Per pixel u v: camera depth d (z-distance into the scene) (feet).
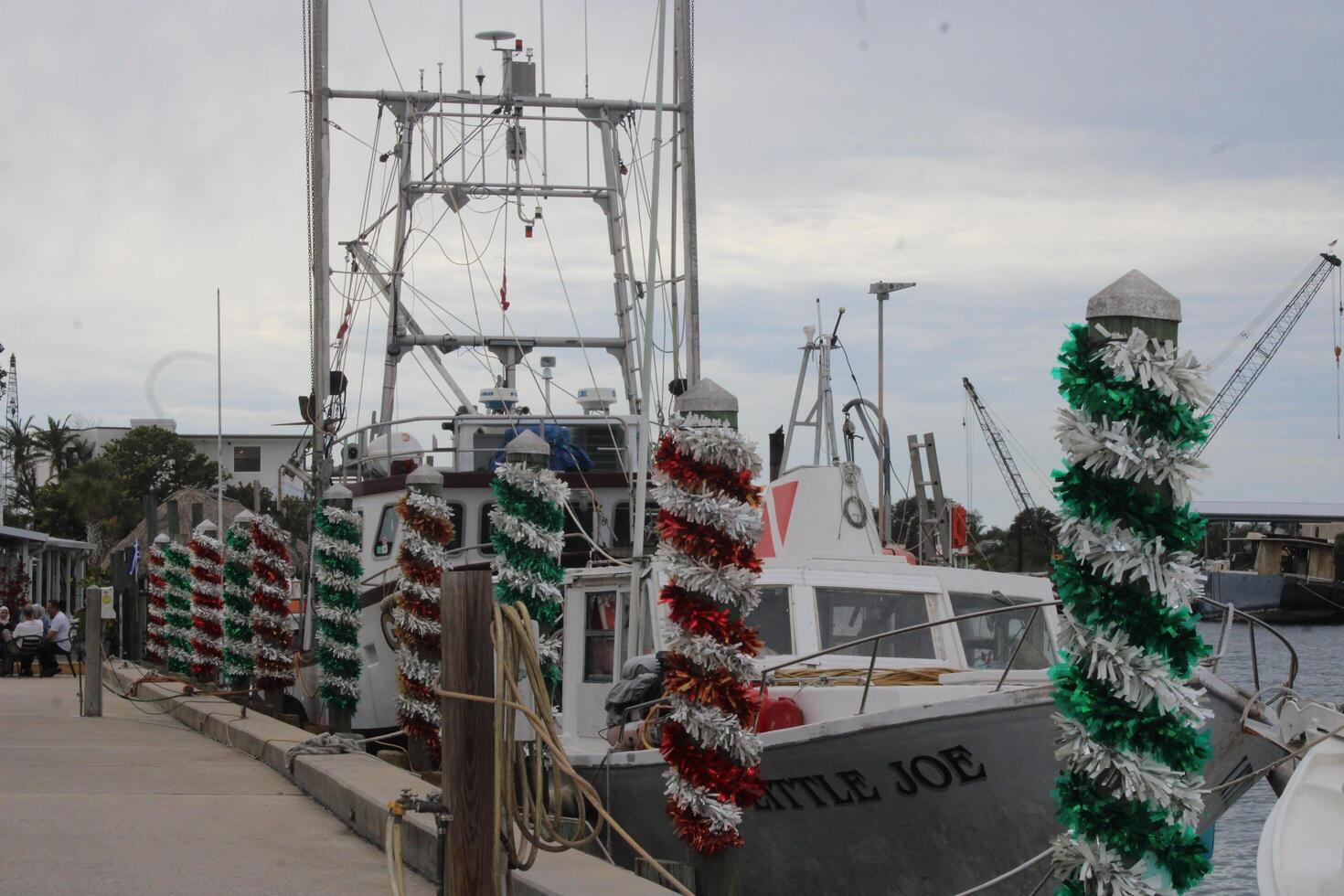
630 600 36.32
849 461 42.47
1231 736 26.17
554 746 21.27
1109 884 18.31
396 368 60.95
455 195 58.54
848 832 29.35
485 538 56.29
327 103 57.62
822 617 35.29
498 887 21.17
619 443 59.93
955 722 27.63
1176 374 17.69
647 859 22.47
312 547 63.82
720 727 24.76
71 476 224.33
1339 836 22.38
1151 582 17.62
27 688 89.35
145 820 32.14
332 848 29.12
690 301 58.18
